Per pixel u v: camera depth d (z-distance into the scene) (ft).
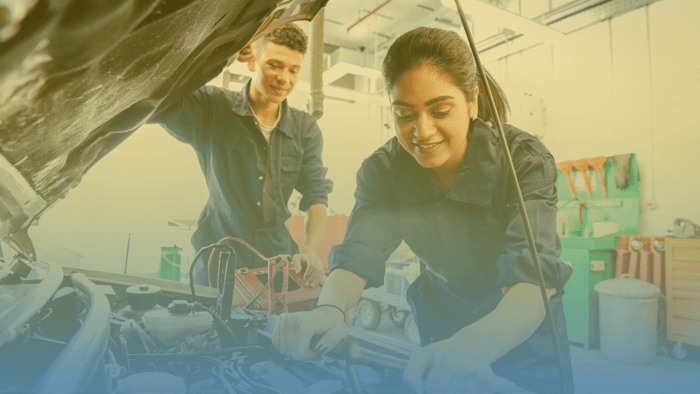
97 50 0.74
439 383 1.55
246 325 2.28
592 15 12.47
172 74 1.39
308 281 3.49
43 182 1.39
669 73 11.09
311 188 5.17
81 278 2.32
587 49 12.72
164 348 1.96
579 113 12.85
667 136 11.07
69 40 0.65
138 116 1.59
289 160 4.80
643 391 7.47
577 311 10.53
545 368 2.48
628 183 11.43
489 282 2.81
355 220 2.79
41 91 0.78
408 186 2.80
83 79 0.84
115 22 0.69
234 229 4.50
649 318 9.20
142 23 0.79
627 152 11.78
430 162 2.22
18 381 1.36
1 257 2.13
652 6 11.41
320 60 7.93
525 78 14.26
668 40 11.12
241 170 4.43
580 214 12.17
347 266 2.50
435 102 1.99
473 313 3.01
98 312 1.59
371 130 18.86
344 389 1.68
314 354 1.75
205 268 4.45
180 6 0.83
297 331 1.80
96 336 1.34
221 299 2.29
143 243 13.57
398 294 10.65
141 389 1.22
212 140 4.34
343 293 2.40
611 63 12.20
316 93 7.91
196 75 1.77
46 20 0.55
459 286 2.96
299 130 4.97
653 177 11.24
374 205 2.86
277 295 2.90
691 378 8.28
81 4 0.58
